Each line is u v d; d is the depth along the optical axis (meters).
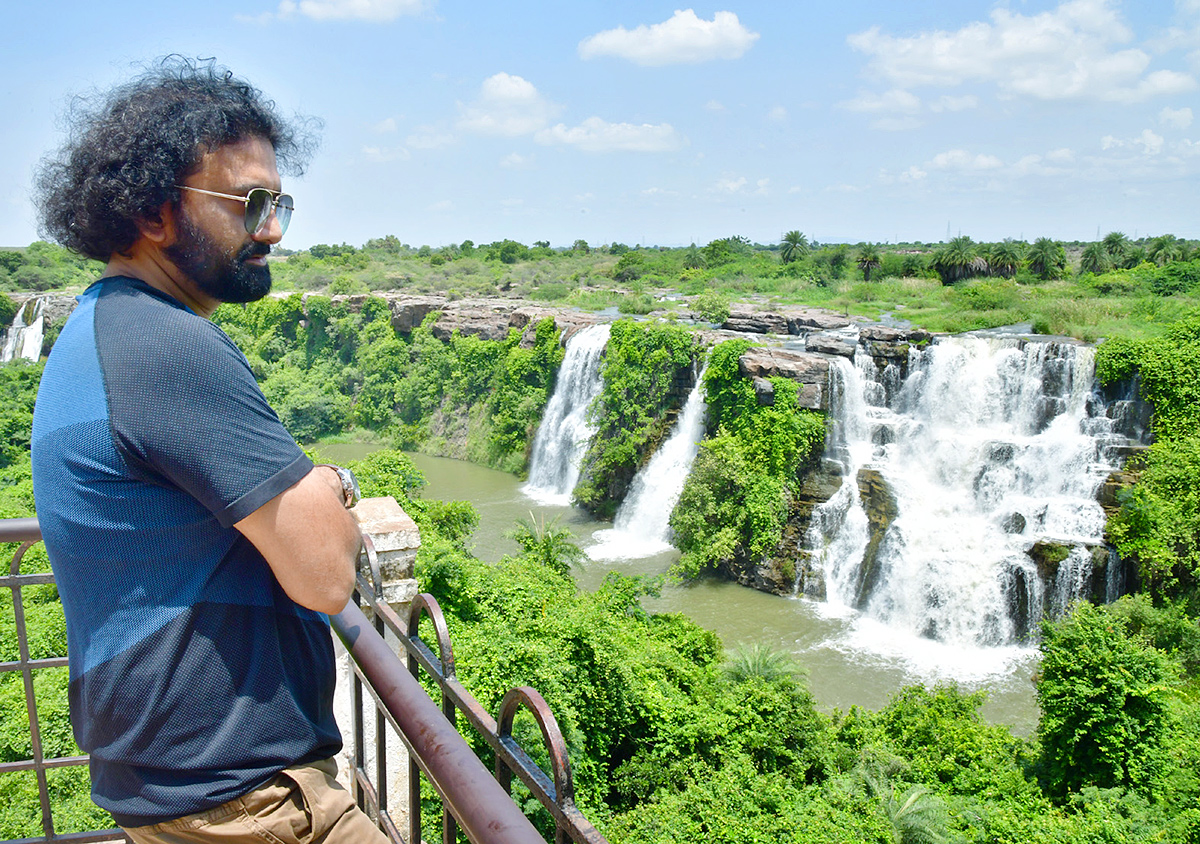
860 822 18.11
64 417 1.76
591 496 46.03
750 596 35.69
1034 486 33.91
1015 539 32.75
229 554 1.86
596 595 29.62
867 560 34.62
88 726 1.87
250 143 2.03
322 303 78.31
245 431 1.77
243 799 1.84
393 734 6.47
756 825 17.66
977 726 23.50
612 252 135.50
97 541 1.76
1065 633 21.75
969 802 19.97
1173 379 32.41
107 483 1.73
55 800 13.45
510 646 17.17
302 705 1.99
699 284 84.62
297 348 81.00
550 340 55.94
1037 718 25.81
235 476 1.71
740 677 23.92
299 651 2.01
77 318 1.89
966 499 35.09
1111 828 17.78
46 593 21.80
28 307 82.75
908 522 34.50
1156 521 30.19
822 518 36.44
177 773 1.81
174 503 1.78
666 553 40.22
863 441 38.69
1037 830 18.39
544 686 17.09
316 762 2.01
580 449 49.97
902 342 38.81
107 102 2.07
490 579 20.78
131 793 1.84
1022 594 31.64
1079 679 20.92
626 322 47.69
